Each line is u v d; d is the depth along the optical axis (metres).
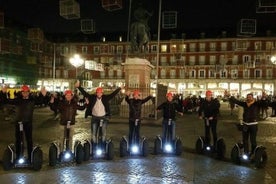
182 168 8.66
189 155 10.30
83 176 7.73
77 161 8.84
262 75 69.75
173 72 74.25
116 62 72.56
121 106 19.67
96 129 9.57
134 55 21.00
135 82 19.47
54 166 8.56
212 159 9.81
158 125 17.17
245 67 67.88
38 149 8.13
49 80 75.88
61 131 14.95
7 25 62.34
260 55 69.56
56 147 8.66
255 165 8.89
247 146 9.30
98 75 76.62
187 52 74.44
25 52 66.88
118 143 11.96
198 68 73.44
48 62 76.06
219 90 67.06
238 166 9.02
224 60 68.56
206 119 10.39
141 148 9.96
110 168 8.49
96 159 9.45
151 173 8.10
